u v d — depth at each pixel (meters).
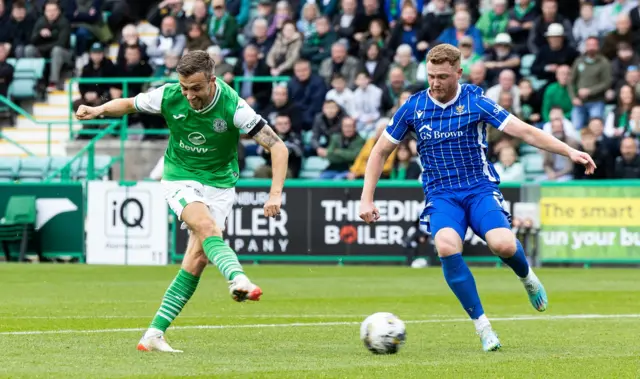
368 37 56.56
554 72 52.47
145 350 19.12
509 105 50.91
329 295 33.53
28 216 49.41
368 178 20.77
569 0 54.81
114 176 59.00
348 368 16.67
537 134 19.66
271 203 18.95
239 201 48.12
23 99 63.03
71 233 49.50
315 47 57.19
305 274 42.19
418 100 20.38
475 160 20.14
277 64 57.28
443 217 20.02
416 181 46.69
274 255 47.91
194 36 58.91
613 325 24.83
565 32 53.38
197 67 18.17
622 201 45.44
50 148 62.00
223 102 18.81
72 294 33.56
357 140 52.09
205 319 26.05
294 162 52.50
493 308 29.75
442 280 39.31
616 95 51.28
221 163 19.41
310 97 54.47
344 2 57.12
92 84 59.09
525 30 54.41
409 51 53.81
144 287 36.31
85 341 20.84
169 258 48.66
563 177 49.22
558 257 46.12
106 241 49.09
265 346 20.23
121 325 24.31
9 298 32.00
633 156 48.28
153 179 50.41
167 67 59.56
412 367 16.83
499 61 53.00
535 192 46.34
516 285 37.28
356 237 47.22
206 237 18.52
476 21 55.59
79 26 64.12
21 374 15.84
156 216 48.53
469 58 53.09
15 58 63.03
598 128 49.12
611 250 45.62
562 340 21.55
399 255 46.91
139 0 65.31
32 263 47.69
